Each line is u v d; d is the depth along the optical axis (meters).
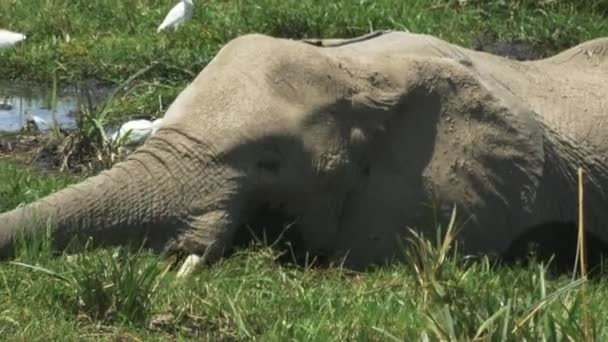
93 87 22.53
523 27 24.86
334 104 13.77
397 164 14.12
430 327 11.57
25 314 12.30
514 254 14.62
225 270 13.25
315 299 12.95
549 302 11.96
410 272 13.46
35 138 19.08
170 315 12.45
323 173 13.69
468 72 14.32
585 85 15.24
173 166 13.40
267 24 24.38
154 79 22.42
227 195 13.38
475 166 14.24
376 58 14.18
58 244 13.12
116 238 13.23
